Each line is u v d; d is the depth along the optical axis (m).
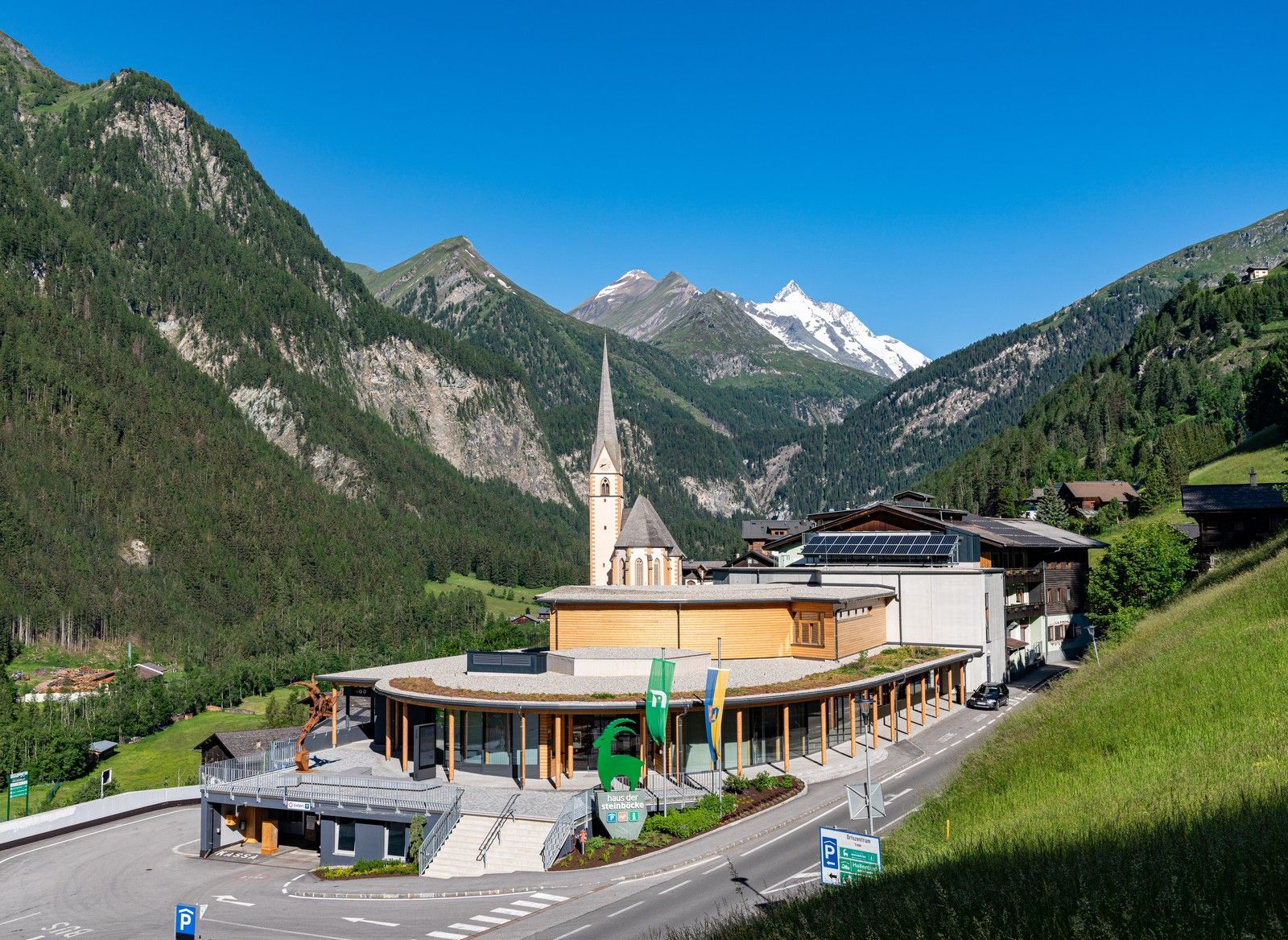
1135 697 36.00
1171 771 28.14
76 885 45.91
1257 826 20.55
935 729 60.97
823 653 62.16
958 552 77.19
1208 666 36.44
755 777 50.34
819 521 99.94
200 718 139.75
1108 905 18.19
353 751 60.59
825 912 23.17
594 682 54.75
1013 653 79.81
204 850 49.81
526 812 44.91
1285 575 47.19
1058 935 17.72
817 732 57.72
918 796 45.69
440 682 55.88
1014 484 169.12
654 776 51.56
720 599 62.50
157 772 108.69
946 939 19.03
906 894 22.25
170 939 36.81
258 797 48.56
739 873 37.41
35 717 124.50
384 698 60.84
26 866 49.97
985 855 24.36
